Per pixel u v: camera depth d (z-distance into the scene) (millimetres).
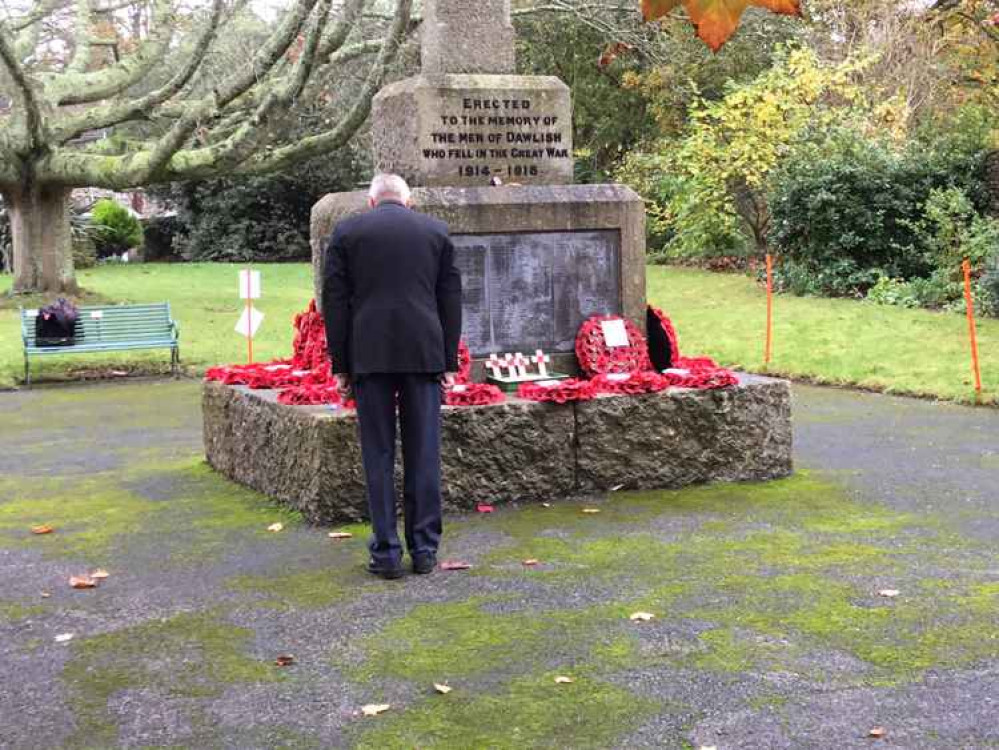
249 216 36812
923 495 7621
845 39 27391
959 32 27281
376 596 5594
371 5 20938
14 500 8070
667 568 5969
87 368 15914
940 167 20391
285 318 20984
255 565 6203
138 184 20000
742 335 17016
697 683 4426
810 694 4297
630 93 30234
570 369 8445
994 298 16516
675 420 7836
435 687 4422
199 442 10445
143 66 23000
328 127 31641
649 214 28547
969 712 4105
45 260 22344
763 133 23734
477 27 8531
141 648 4957
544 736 3982
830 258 20484
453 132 8359
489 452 7352
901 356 14383
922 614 5184
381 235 5859
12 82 21438
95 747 3967
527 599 5496
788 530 6727
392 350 5824
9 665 4781
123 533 7004
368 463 5914
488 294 8203
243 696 4398
